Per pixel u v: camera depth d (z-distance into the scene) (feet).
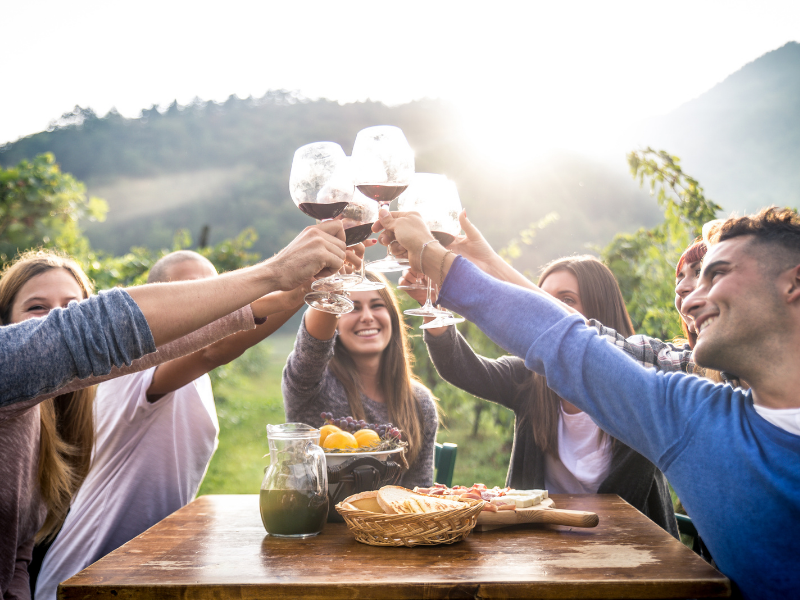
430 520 4.67
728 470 3.79
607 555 4.50
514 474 8.23
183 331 4.06
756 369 3.82
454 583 3.89
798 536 3.59
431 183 6.26
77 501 7.31
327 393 7.88
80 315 3.71
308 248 4.57
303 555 4.63
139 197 82.48
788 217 3.92
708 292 4.01
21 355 3.51
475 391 8.32
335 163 5.33
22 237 29.53
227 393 36.99
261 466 25.50
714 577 3.95
